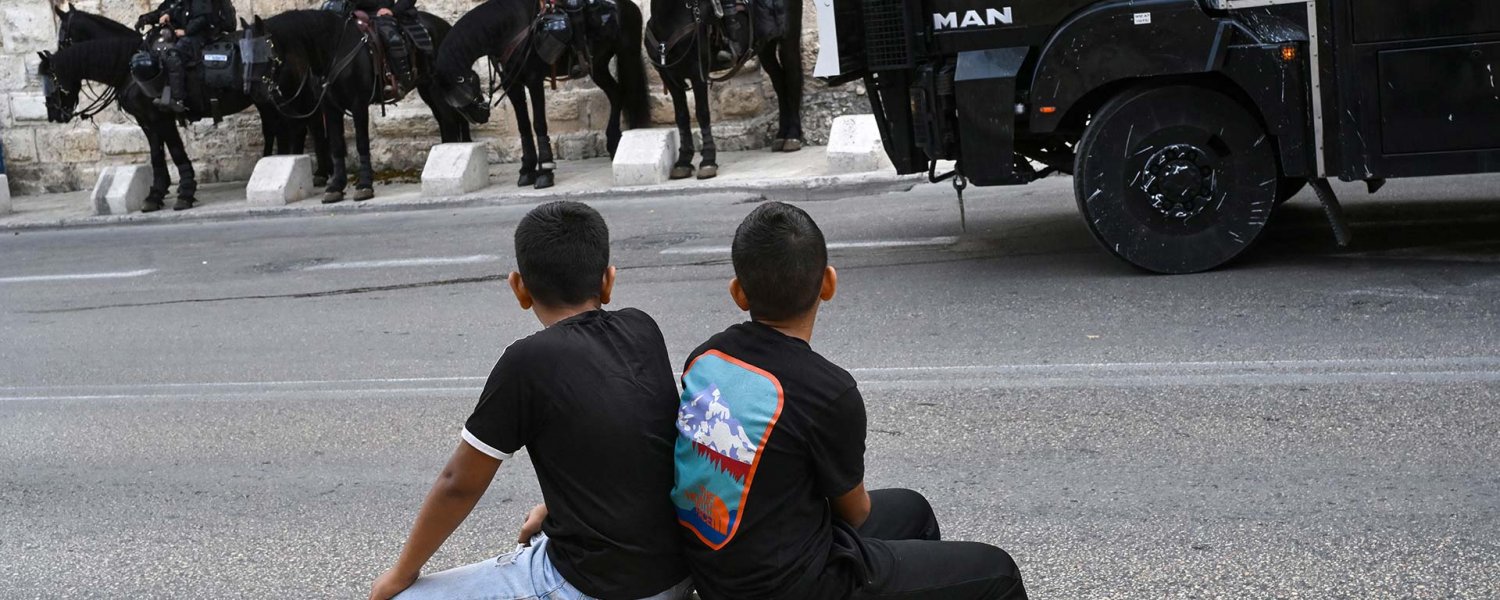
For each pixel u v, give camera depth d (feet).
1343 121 24.75
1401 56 24.27
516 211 44.65
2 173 61.00
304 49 50.03
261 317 30.63
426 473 18.66
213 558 16.17
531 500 17.31
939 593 9.52
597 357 9.27
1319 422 17.65
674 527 9.29
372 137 58.65
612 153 52.60
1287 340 21.38
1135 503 15.58
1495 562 13.37
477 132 57.57
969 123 27.07
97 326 31.22
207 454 20.35
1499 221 28.50
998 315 24.64
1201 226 26.05
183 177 52.11
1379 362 19.86
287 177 51.03
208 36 49.83
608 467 9.11
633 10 49.90
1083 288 25.95
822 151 49.52
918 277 28.40
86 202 58.23
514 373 9.20
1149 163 25.95
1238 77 25.05
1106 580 13.74
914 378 21.31
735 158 50.65
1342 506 14.99
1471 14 23.84
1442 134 24.35
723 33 44.09
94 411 23.48
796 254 9.27
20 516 18.21
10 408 24.25
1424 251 26.48
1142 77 26.00
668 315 27.14
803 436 8.98
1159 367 20.62
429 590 9.62
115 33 53.31
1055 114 26.14
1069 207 34.78
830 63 29.14
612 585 9.22
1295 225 30.01
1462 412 17.52
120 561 16.31
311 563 15.79
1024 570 14.14
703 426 9.03
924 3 27.86
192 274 37.73
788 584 8.99
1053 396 19.71
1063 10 26.25
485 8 47.11
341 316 29.94
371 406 22.26
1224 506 15.28
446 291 31.81
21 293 36.96
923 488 16.66
